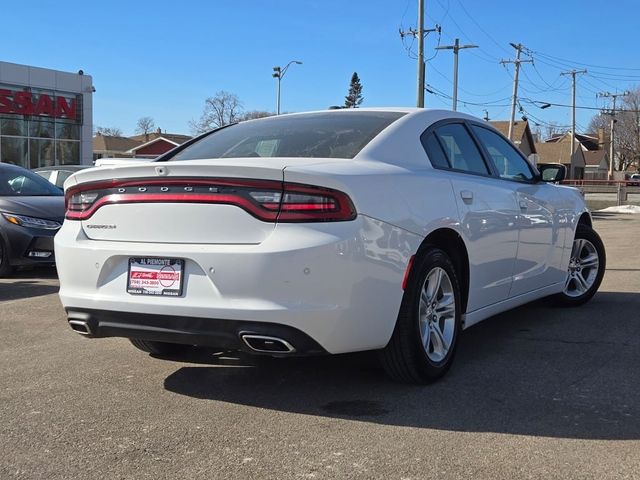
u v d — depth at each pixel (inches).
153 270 140.4
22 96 1094.4
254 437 131.6
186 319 136.4
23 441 130.9
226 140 183.8
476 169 189.9
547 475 113.6
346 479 113.3
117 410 147.4
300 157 159.5
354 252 134.4
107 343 204.7
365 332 139.3
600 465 117.3
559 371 171.3
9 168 374.3
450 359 166.6
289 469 117.3
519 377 166.6
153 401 153.1
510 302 199.9
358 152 156.2
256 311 130.3
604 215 1026.7
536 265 212.1
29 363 183.5
